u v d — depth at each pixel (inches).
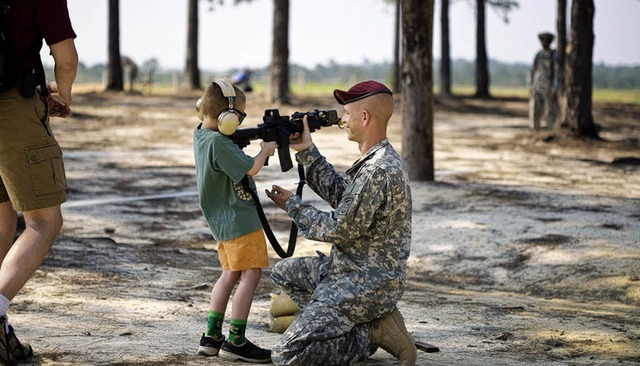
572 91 1068.5
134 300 342.6
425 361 271.0
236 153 247.3
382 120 251.9
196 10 2124.8
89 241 488.7
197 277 405.4
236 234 253.0
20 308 312.0
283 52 1557.6
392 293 249.1
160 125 1219.2
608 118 1513.3
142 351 260.7
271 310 299.7
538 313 370.6
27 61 233.0
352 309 246.5
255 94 1840.6
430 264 492.1
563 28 1526.8
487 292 444.8
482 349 296.2
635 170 837.8
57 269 394.6
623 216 581.3
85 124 1181.7
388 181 243.8
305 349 243.0
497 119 1517.0
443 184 692.7
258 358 257.3
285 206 254.8
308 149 263.7
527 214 584.1
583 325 345.7
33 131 236.1
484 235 532.4
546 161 892.0
